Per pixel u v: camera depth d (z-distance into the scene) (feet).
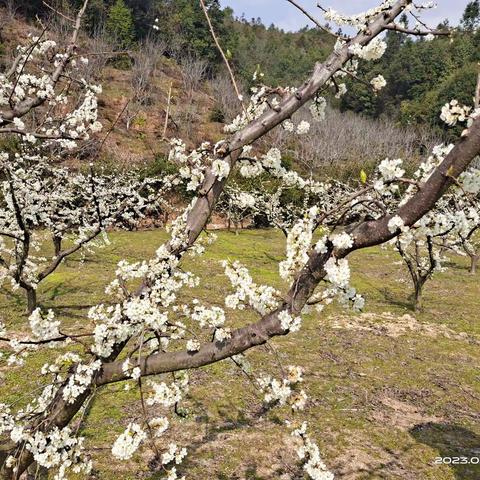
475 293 37.17
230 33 149.18
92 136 52.21
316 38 250.57
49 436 7.82
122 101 85.76
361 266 44.96
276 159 8.43
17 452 8.51
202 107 102.89
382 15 7.14
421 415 18.35
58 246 33.73
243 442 15.53
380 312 30.50
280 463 14.61
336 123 108.37
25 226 19.72
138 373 7.35
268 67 160.45
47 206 30.35
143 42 111.24
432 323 28.99
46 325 8.02
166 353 7.57
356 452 15.47
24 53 13.94
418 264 30.25
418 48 162.30
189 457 14.53
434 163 6.80
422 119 124.47
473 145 5.11
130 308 7.36
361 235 5.86
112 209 33.94
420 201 5.45
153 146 75.00
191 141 87.97
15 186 23.98
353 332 26.55
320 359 22.61
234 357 8.44
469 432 17.34
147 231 55.88
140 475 13.57
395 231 5.63
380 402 19.06
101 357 8.12
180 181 10.48
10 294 28.32
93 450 14.49
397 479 14.25
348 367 22.00
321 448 15.52
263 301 7.04
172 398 7.74
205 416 16.94
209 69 123.54
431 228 6.90
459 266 47.37
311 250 6.40
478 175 5.87
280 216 46.78
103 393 17.92
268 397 7.93
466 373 22.33
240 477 13.78
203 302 29.32
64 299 28.17
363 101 148.46
